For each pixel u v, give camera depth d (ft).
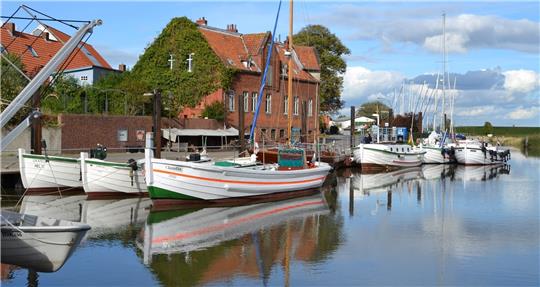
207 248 55.21
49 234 39.78
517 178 137.28
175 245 56.18
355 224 69.41
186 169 75.66
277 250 55.01
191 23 166.61
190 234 61.36
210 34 173.47
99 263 49.08
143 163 77.97
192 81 164.35
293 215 75.36
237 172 80.74
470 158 183.93
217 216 72.54
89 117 126.82
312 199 92.27
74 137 123.75
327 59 238.68
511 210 82.07
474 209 82.94
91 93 144.46
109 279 44.47
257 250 54.85
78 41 43.47
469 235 63.05
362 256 53.06
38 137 94.22
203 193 78.02
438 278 45.96
